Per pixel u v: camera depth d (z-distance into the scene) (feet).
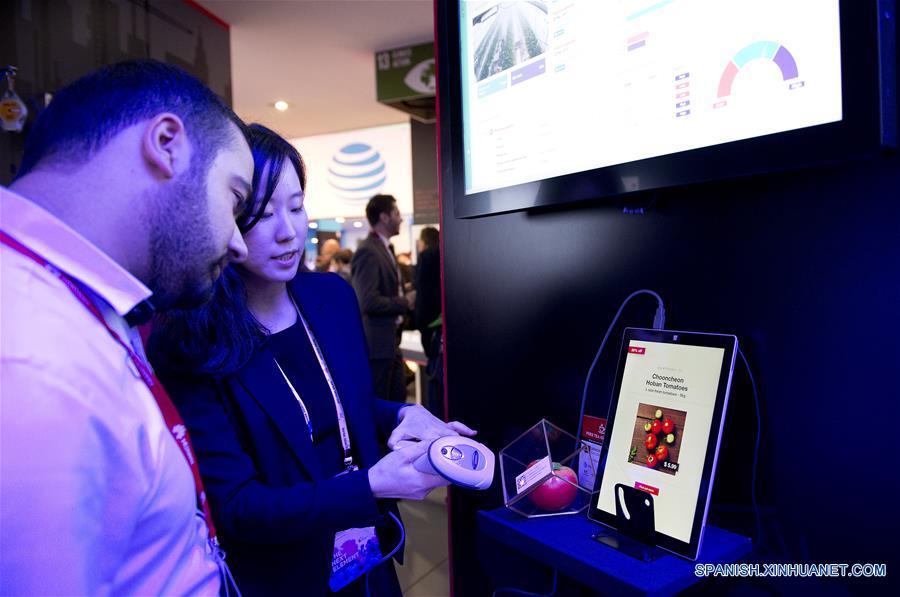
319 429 3.20
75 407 1.49
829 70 2.07
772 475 2.65
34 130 1.83
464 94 3.84
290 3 12.20
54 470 1.44
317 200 24.43
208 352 2.71
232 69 16.17
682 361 2.55
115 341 1.80
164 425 1.89
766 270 2.66
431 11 12.76
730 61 2.37
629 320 3.25
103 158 1.76
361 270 11.67
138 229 1.82
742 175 2.31
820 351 2.49
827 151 2.05
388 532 3.50
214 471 2.64
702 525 2.25
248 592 2.85
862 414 2.37
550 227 3.70
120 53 10.30
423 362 11.85
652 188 2.65
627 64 2.78
